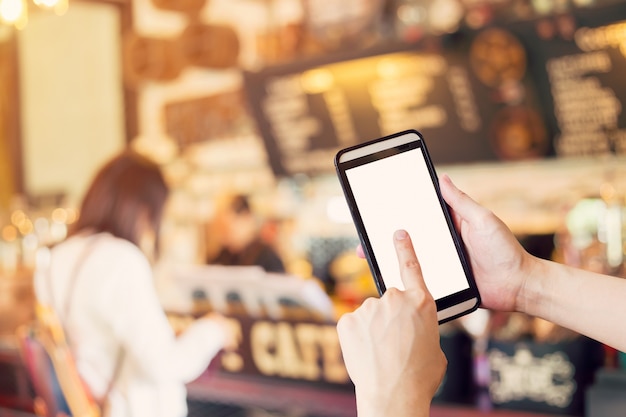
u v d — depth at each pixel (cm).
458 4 325
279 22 402
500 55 294
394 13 344
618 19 266
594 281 106
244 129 422
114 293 211
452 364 216
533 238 334
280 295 241
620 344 102
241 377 248
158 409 219
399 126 338
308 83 347
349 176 105
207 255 439
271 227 404
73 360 208
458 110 318
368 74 330
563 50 285
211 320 240
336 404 227
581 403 203
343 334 86
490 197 356
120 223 220
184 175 450
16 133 534
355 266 370
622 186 321
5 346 276
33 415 263
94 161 493
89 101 492
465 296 107
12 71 532
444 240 107
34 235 448
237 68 389
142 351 213
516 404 210
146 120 462
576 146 304
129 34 456
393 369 81
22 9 306
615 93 286
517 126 308
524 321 225
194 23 393
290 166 381
